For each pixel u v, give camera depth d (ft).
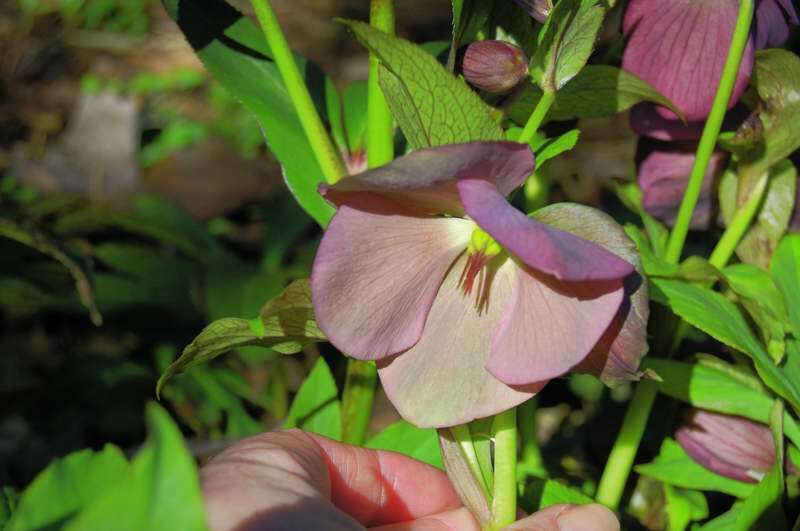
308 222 2.22
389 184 0.90
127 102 3.47
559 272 0.87
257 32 1.22
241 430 1.65
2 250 2.11
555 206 0.94
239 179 3.21
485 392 0.95
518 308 0.94
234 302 1.93
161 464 0.71
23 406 2.09
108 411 2.04
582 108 1.10
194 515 0.71
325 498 0.97
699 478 1.18
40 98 3.70
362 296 0.94
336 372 1.33
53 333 2.40
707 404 1.14
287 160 1.18
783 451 1.14
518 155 0.90
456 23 1.03
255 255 2.72
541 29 1.05
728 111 1.15
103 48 4.11
